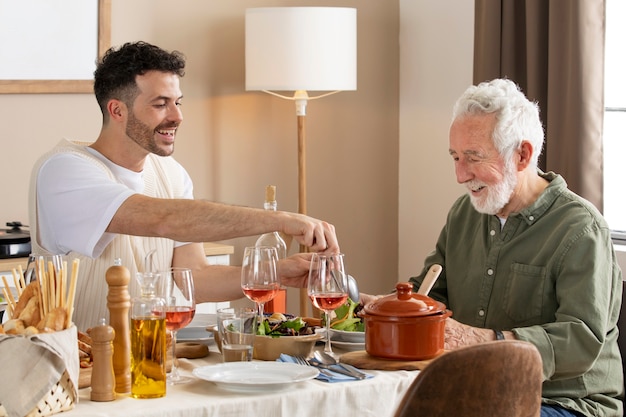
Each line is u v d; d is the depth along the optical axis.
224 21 4.91
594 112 4.14
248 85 4.61
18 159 4.36
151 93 2.77
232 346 2.22
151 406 1.91
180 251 3.03
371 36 5.39
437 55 5.18
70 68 4.46
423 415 1.74
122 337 2.03
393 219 5.53
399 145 5.51
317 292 2.30
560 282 2.75
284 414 1.99
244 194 5.04
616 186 4.54
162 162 3.13
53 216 2.70
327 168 5.30
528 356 1.83
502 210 2.94
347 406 2.07
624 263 4.23
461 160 2.84
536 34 4.32
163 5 4.74
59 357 1.87
